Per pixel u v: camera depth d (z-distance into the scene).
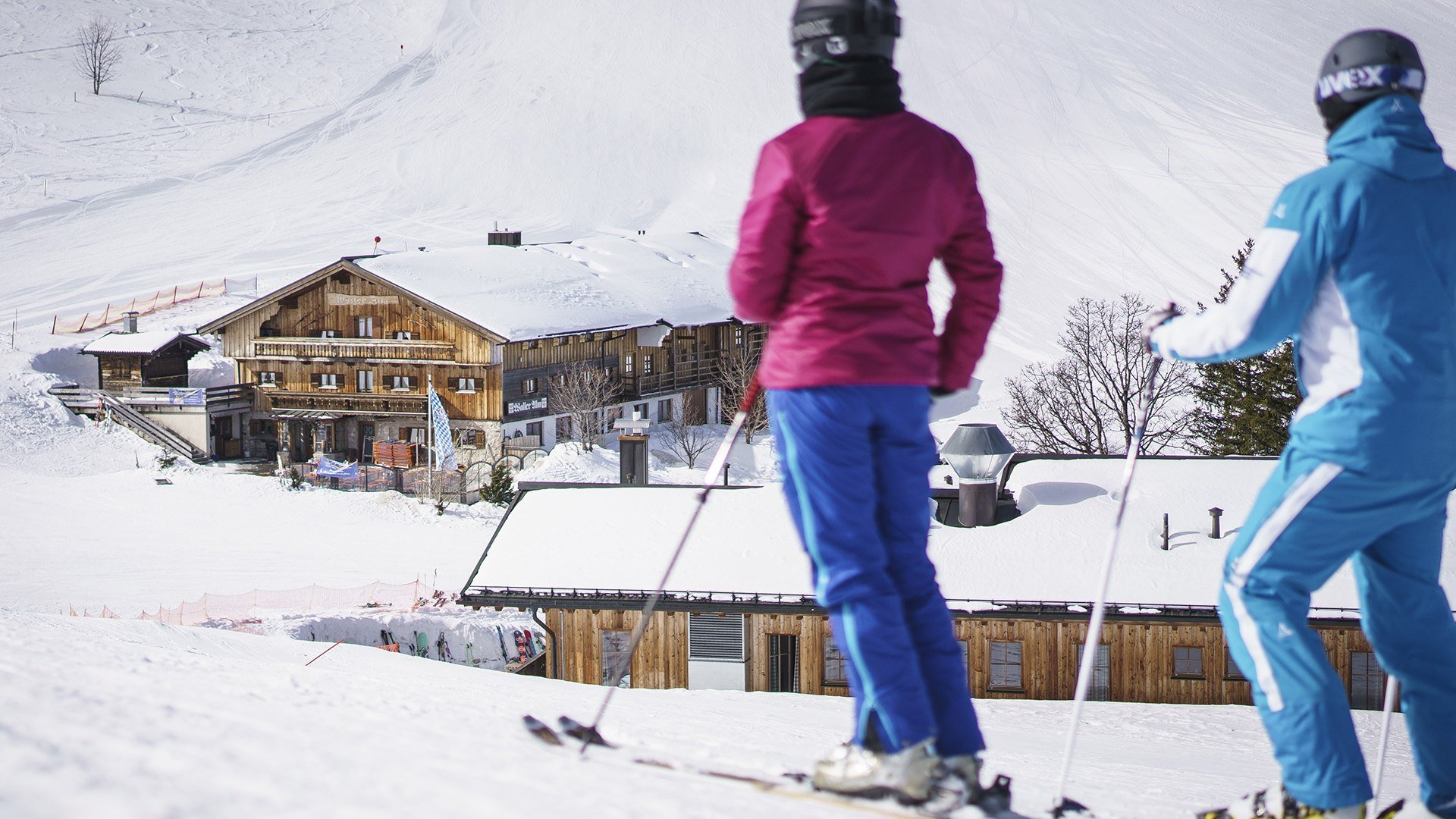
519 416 54.25
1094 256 93.00
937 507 24.12
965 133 119.94
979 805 3.45
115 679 3.86
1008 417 49.12
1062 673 21.09
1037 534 22.41
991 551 22.02
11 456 52.44
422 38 156.00
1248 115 126.94
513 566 22.95
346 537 43.59
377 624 31.36
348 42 154.75
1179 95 131.12
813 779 3.41
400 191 113.06
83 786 2.31
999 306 3.65
